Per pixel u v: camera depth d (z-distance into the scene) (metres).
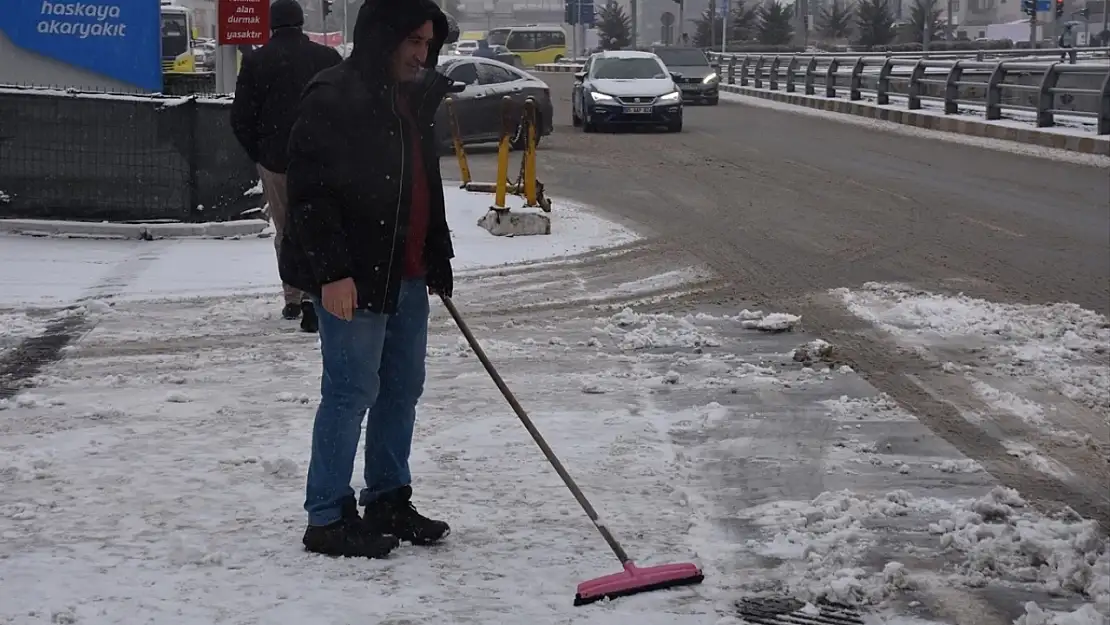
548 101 23.31
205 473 5.45
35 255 11.41
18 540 4.62
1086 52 44.53
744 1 82.12
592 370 7.49
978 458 5.87
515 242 12.47
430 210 4.53
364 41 4.29
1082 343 8.28
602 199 15.96
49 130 12.54
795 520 4.91
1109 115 22.31
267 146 8.06
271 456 5.70
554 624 3.94
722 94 44.84
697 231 13.27
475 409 6.55
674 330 8.59
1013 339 8.43
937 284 10.37
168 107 12.53
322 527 4.50
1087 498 5.33
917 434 6.18
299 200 4.27
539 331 8.66
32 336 8.41
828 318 9.06
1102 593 4.25
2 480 5.34
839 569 4.42
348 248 4.30
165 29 38.12
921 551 4.64
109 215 12.62
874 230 13.28
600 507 5.07
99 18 15.02
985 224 13.72
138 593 4.13
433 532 4.63
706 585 4.28
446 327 8.77
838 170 19.19
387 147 4.29
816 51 66.25
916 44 66.00
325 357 4.44
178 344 8.20
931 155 21.55
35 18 14.92
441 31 4.43
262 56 7.95
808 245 12.33
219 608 4.02
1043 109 24.08
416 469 5.54
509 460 5.68
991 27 87.06
